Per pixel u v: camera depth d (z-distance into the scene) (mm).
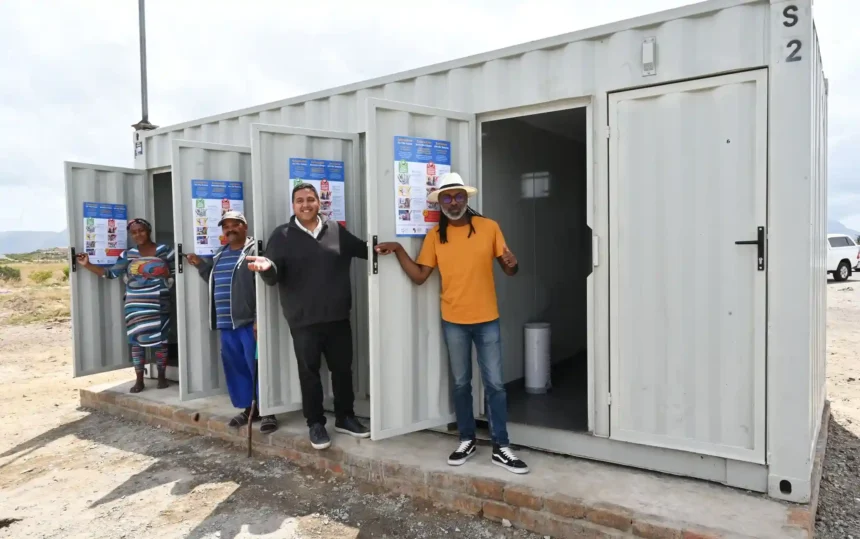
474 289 3777
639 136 3674
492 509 3512
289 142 4551
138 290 5996
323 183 4641
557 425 4199
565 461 3934
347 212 4812
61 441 5328
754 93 3314
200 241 5277
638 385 3740
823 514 3562
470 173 4289
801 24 3154
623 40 3686
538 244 6203
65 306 15461
